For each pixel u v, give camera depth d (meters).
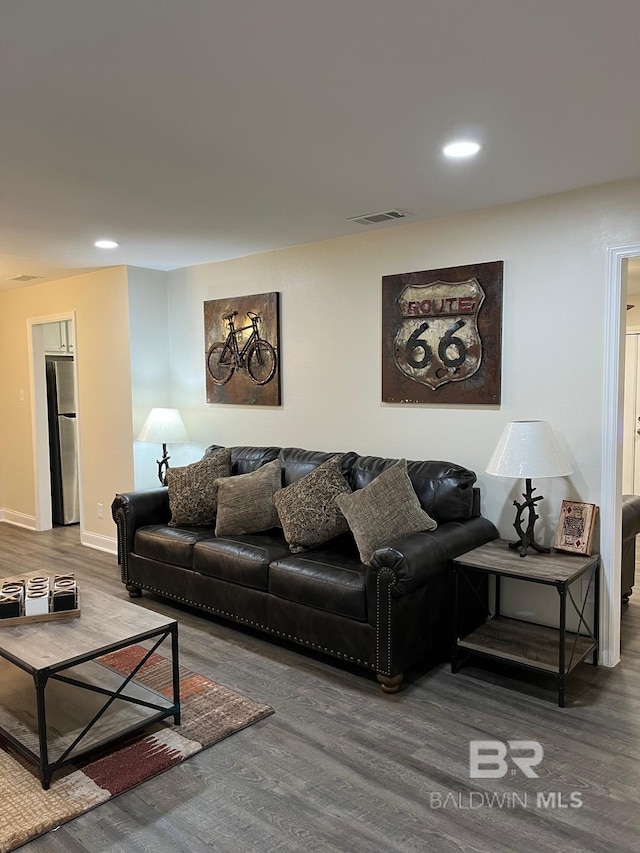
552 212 3.20
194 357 5.22
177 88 1.96
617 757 2.37
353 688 2.94
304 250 4.34
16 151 2.50
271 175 2.82
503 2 1.50
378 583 2.83
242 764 2.35
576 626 3.24
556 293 3.22
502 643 3.08
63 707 2.64
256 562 3.41
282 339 4.55
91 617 2.65
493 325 3.44
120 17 1.55
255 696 2.86
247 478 4.01
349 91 1.99
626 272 3.07
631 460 6.79
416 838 1.96
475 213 3.47
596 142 2.45
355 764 2.34
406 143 2.45
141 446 5.23
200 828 2.02
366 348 4.05
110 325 5.26
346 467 3.85
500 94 2.01
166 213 3.46
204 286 5.07
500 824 2.01
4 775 2.28
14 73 1.85
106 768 2.31
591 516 3.10
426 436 3.80
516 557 3.06
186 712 2.71
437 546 3.00
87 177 2.83
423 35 1.65
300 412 4.48
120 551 4.32
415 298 3.75
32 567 4.96
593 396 3.13
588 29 1.63
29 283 5.87
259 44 1.69
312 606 3.12
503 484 3.48
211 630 3.66
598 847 1.91
